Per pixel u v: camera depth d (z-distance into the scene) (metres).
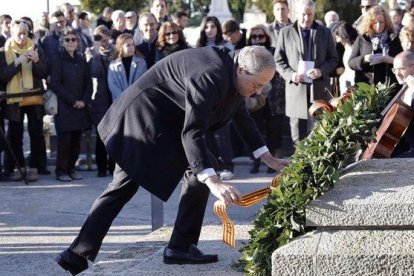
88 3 23.36
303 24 9.27
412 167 3.63
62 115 9.84
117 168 4.71
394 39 9.02
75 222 7.83
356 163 3.78
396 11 10.77
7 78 9.66
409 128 5.41
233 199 3.83
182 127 4.39
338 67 10.01
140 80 4.45
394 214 3.18
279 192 3.48
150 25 9.87
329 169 3.42
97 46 10.09
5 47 9.73
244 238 5.10
